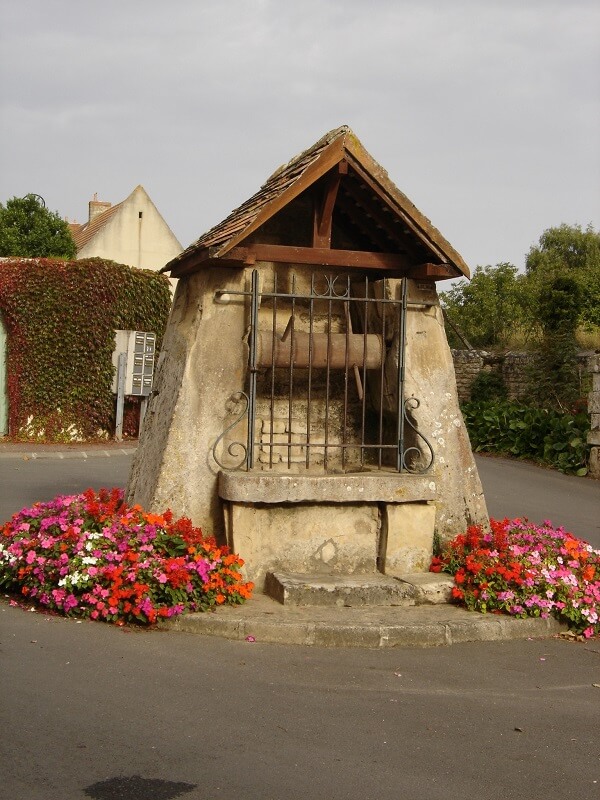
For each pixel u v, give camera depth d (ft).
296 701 17.78
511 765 15.42
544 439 61.82
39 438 62.95
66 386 63.62
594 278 88.58
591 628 23.81
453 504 26.48
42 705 16.67
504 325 99.45
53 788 13.61
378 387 27.37
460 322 100.83
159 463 24.94
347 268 27.40
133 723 16.15
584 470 57.11
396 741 16.15
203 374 25.07
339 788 14.17
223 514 24.80
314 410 27.45
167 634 21.48
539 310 86.48
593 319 85.25
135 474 27.50
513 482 53.52
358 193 25.43
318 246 25.55
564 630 24.02
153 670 18.92
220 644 21.01
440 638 22.30
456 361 85.15
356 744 15.89
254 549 24.39
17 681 17.79
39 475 47.39
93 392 63.77
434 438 26.35
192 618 21.79
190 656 19.98
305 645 21.49
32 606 22.85
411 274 26.27
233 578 23.17
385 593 23.81
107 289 63.52
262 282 26.37
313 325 27.12
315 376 27.48
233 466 25.30
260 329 25.45
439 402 26.50
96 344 63.62
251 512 24.31
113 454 57.98
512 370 80.43
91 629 21.38
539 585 24.23
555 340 72.64
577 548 26.35
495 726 17.17
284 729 16.34
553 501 47.47
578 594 24.12
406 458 26.73
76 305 63.31
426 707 17.95
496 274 101.71
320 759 15.17
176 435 24.81
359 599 23.65
